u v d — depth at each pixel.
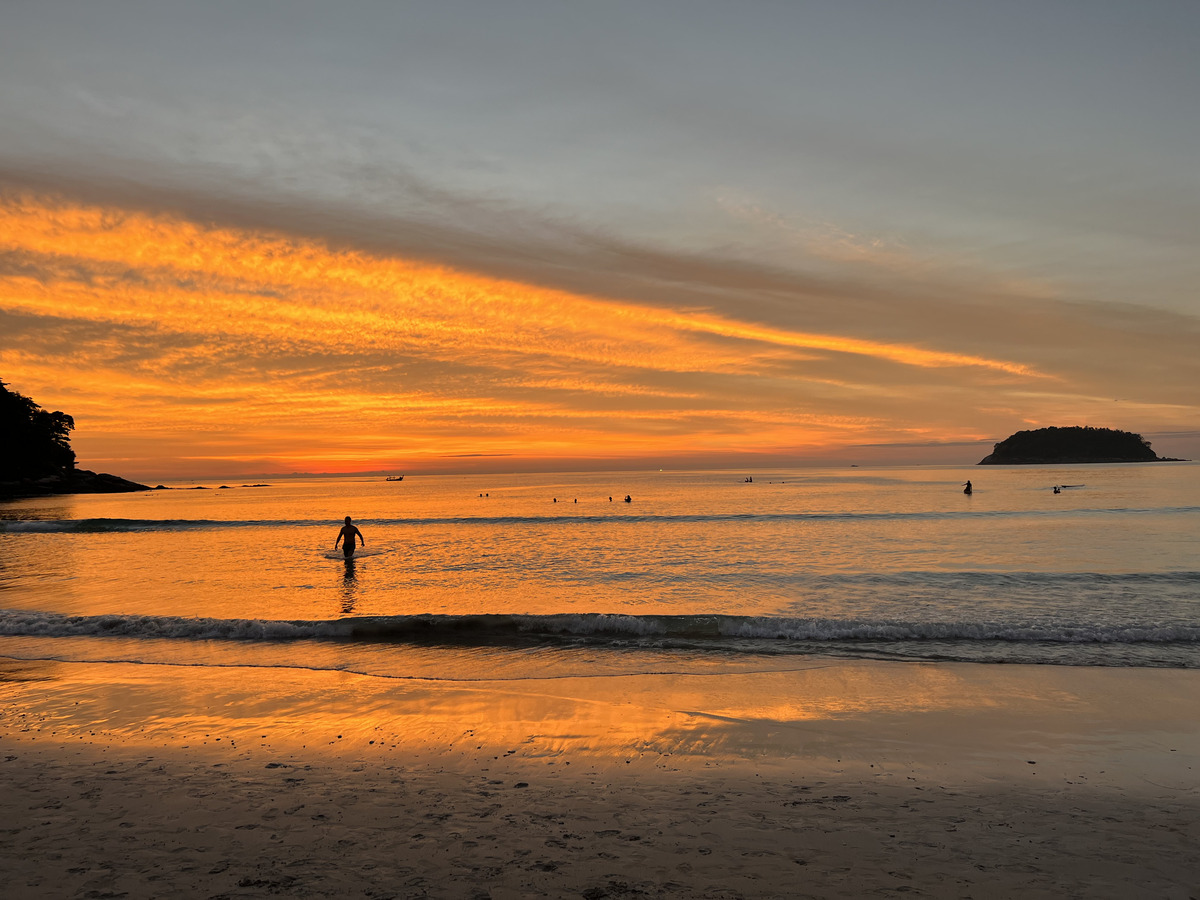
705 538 34.97
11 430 129.75
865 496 83.56
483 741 7.43
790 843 4.96
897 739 7.52
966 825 5.31
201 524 47.38
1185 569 22.16
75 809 5.53
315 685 9.91
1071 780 6.33
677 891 4.20
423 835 5.05
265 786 6.08
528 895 4.13
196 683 9.99
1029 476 147.12
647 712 8.55
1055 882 4.38
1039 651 11.75
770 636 13.07
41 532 42.38
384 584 20.61
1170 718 8.23
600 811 5.55
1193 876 4.47
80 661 11.47
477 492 136.25
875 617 15.21
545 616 13.88
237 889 4.18
